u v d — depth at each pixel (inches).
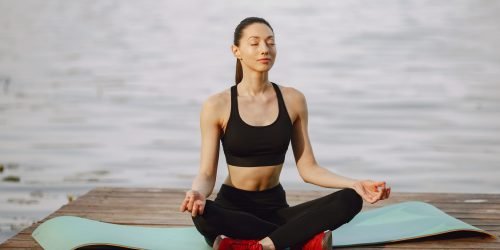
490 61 875.4
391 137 494.6
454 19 1416.1
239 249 159.3
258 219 167.6
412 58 919.0
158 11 1754.4
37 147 467.5
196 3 1989.4
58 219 186.7
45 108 609.9
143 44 1119.0
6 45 1089.4
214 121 174.2
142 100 647.1
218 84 736.3
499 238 188.4
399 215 198.4
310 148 181.0
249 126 171.8
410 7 1720.0
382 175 395.5
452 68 826.2
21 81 760.3
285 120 174.4
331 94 667.4
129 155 447.2
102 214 218.7
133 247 169.8
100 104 629.6
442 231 184.2
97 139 493.0
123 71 837.2
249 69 175.0
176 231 189.5
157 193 246.8
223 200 176.4
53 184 373.7
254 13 1606.8
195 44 1116.5
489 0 1886.1
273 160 174.1
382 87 705.0
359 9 1672.0
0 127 530.0
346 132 509.0
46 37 1202.6
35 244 185.5
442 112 581.0
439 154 443.5
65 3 2039.9
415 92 675.4
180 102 636.1
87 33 1272.1
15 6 1907.0
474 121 544.1
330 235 161.5
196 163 428.1
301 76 780.0
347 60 904.9
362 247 181.3
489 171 404.8
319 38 1144.8
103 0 2180.1
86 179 386.6
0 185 369.4
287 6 1782.7
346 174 396.8
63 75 804.6
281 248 161.3
